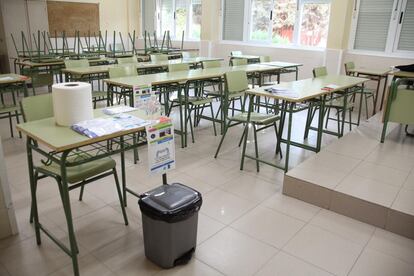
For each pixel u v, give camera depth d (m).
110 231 2.32
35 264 1.99
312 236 2.32
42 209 2.55
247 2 7.67
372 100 6.01
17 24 7.62
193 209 1.94
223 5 8.11
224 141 4.20
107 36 9.73
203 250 2.15
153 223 1.90
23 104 2.17
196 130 4.64
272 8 7.35
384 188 2.66
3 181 2.13
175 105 4.37
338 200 2.60
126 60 5.75
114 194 2.80
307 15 6.90
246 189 2.97
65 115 1.98
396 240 2.31
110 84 3.79
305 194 2.77
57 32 8.60
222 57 8.31
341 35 6.23
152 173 1.99
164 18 9.70
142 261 2.04
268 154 3.79
